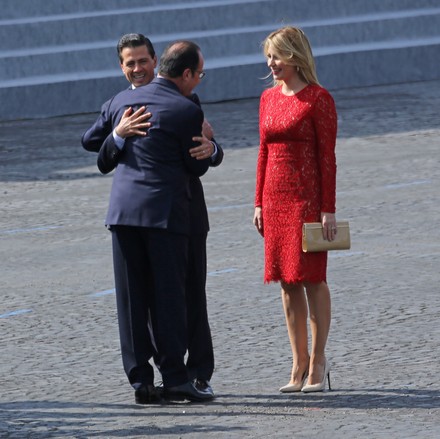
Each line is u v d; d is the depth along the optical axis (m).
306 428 17.02
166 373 18.84
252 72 73.69
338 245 19.05
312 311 19.42
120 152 18.78
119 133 18.67
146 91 18.84
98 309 26.30
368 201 39.00
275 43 18.97
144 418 18.00
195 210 19.00
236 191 42.22
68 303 26.97
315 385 19.33
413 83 76.38
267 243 19.52
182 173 18.69
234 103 71.38
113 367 21.58
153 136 18.55
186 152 18.61
